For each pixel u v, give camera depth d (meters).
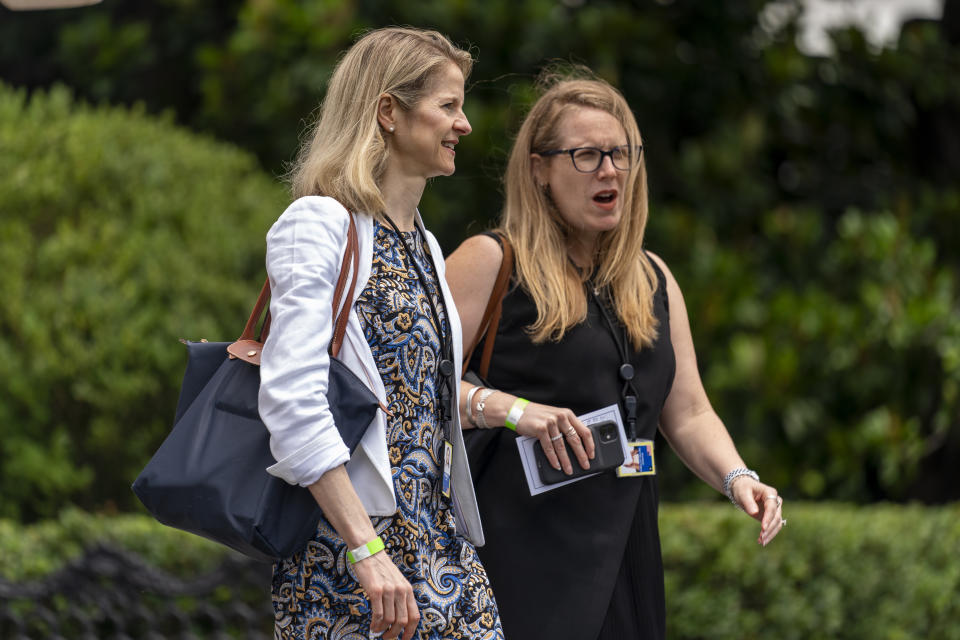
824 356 21.77
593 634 8.27
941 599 15.88
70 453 15.80
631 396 8.68
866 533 15.13
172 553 13.09
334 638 6.63
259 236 18.98
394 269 7.01
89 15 27.70
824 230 26.19
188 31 27.00
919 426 21.86
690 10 25.66
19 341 15.77
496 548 8.48
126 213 17.55
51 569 12.80
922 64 26.62
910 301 21.47
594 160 8.73
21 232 16.41
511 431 8.62
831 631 14.55
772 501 8.68
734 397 21.86
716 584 14.10
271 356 6.48
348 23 23.14
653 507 8.85
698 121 26.36
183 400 6.98
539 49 23.36
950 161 27.84
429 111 7.15
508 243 8.77
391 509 6.68
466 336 8.68
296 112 23.48
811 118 26.58
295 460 6.29
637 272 8.97
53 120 18.50
